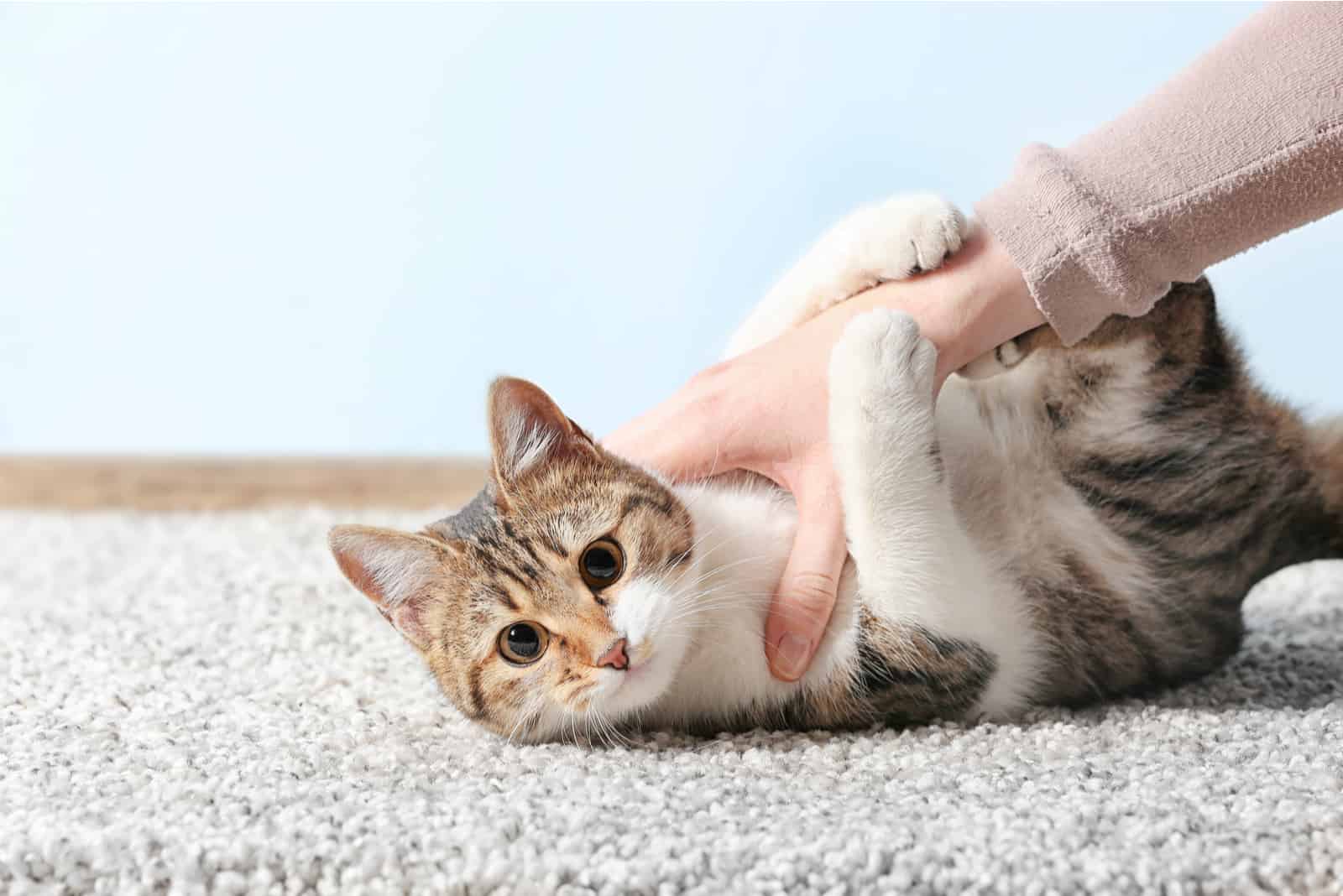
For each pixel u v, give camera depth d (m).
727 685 0.78
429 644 0.79
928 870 0.63
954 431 0.80
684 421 0.79
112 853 0.65
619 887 0.63
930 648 0.75
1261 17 0.74
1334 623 0.93
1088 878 0.62
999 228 0.74
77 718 0.78
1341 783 0.67
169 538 1.30
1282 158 0.72
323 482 1.62
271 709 0.80
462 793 0.69
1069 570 0.80
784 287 0.81
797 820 0.66
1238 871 0.63
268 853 0.65
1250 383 0.83
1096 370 0.80
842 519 0.75
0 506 1.62
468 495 1.53
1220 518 0.81
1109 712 0.77
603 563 0.77
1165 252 0.73
